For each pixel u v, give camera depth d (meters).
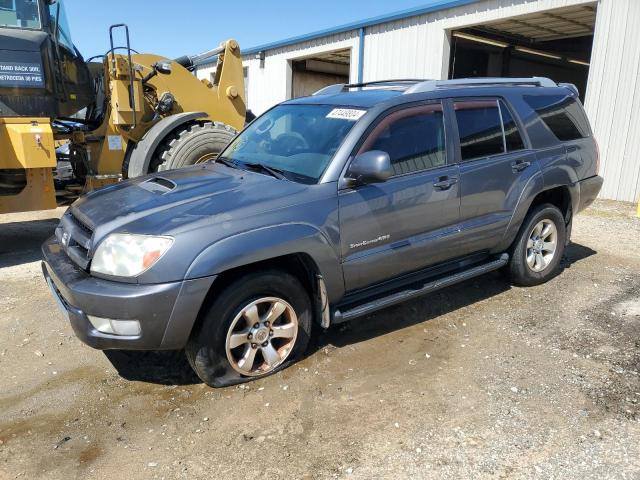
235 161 4.39
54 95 6.61
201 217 3.24
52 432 3.11
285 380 3.60
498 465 2.77
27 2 6.25
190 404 3.36
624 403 3.30
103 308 3.09
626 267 5.93
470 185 4.33
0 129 5.91
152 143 6.93
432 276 4.41
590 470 2.73
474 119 4.50
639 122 9.82
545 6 11.04
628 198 10.15
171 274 3.07
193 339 3.34
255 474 2.74
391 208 3.86
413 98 4.14
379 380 3.60
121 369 3.80
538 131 4.96
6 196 6.16
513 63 19.62
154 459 2.87
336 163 3.69
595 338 4.18
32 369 3.81
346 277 3.72
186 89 8.00
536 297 5.02
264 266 3.51
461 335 4.27
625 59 9.88
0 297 5.12
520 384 3.54
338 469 2.76
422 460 2.82
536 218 5.02
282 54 18.81
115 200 3.77
